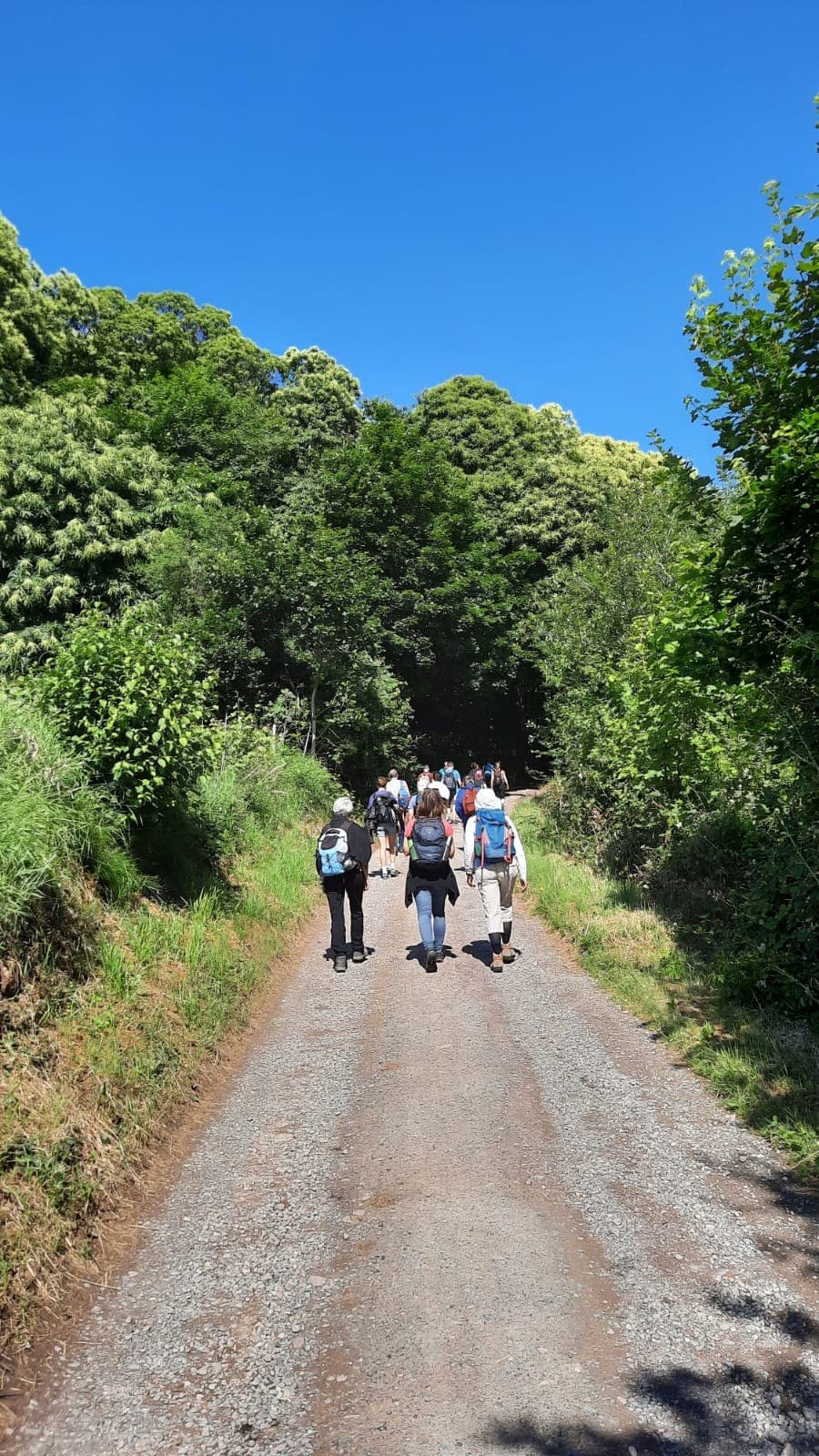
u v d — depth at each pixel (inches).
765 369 215.8
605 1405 97.8
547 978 294.5
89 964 200.5
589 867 462.6
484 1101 189.2
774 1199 144.2
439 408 1393.9
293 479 1082.1
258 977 286.2
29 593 680.4
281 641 765.3
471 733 1406.3
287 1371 105.8
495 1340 110.0
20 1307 114.0
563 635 715.4
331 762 788.6
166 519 780.6
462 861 612.1
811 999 219.8
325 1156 167.0
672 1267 125.1
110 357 1178.6
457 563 1105.4
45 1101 149.2
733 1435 92.8
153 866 289.7
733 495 255.8
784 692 235.1
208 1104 195.0
